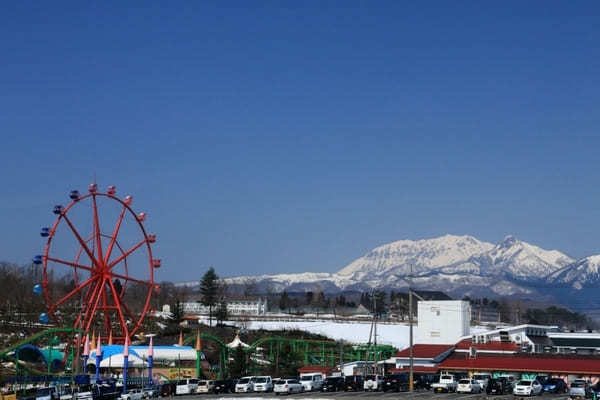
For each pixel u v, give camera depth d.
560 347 142.88
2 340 165.62
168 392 112.56
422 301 156.38
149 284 169.00
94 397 100.75
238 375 147.75
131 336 165.00
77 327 155.62
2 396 93.12
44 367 147.62
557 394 102.19
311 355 179.62
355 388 110.75
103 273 158.38
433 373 127.06
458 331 152.00
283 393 106.62
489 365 127.62
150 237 168.75
